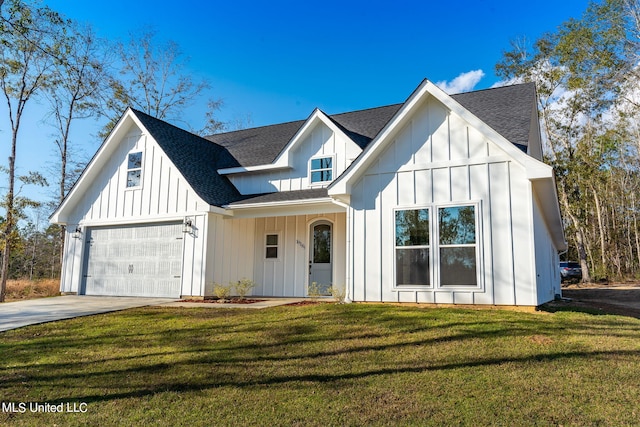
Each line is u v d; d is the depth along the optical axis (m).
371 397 4.43
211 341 6.90
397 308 8.80
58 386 5.14
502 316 7.71
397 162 10.02
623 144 33.19
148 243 13.88
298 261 13.88
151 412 4.28
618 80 25.23
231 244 13.69
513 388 4.52
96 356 6.34
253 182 15.13
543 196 10.16
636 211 40.56
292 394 4.60
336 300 10.97
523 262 8.50
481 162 9.12
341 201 10.61
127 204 14.40
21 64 19.81
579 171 30.22
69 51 14.09
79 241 15.11
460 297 8.98
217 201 13.42
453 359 5.53
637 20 23.47
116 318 9.13
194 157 15.23
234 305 10.70
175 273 13.14
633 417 3.76
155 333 7.60
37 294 20.27
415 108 9.84
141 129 14.39
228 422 3.97
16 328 8.30
